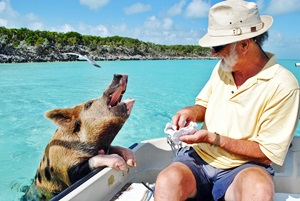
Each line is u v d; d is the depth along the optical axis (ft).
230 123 3.81
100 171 4.25
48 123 13.50
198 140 3.60
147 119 14.08
